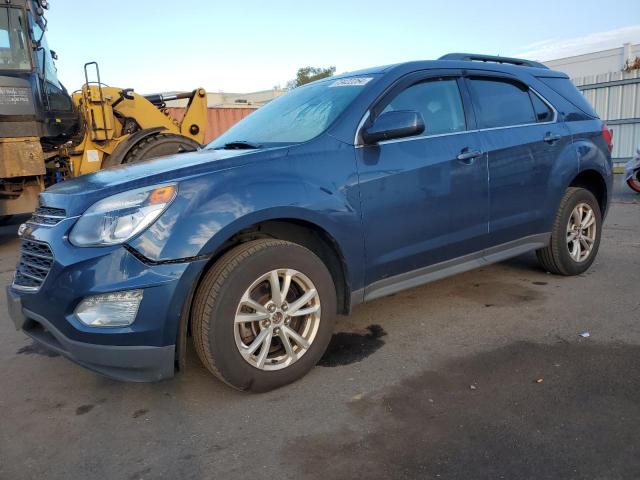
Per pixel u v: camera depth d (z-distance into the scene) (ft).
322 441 8.21
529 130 14.01
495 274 16.65
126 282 8.35
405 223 11.41
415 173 11.46
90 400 10.05
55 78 28.02
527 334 11.91
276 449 8.09
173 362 8.86
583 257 16.10
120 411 9.55
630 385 9.39
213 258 9.65
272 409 9.27
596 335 11.64
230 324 9.10
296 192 9.75
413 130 10.64
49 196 9.95
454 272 12.72
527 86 14.64
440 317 13.24
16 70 23.94
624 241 20.74
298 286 10.23
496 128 13.37
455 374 10.18
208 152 11.49
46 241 8.99
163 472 7.72
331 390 9.82
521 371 10.15
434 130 12.23
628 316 12.64
